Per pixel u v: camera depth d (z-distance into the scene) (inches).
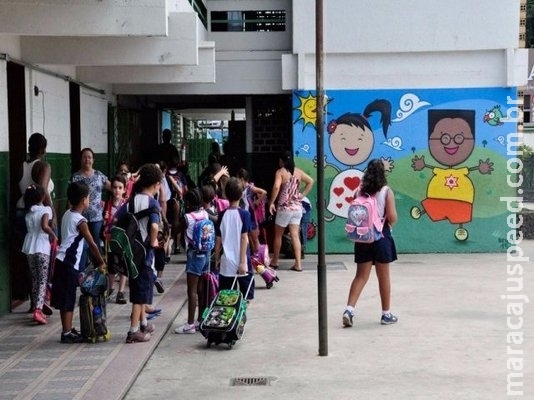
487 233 595.8
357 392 267.7
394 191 592.4
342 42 582.2
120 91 619.5
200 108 823.1
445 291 450.0
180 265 545.0
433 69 587.2
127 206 332.2
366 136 588.7
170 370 299.3
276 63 606.2
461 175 591.8
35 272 368.8
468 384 275.7
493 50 584.7
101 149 583.5
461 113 589.3
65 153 486.3
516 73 582.9
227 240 348.5
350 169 590.2
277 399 261.9
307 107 589.0
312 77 588.1
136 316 333.7
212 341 330.6
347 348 326.3
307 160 592.4
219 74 609.6
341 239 595.5
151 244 329.7
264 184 676.1
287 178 519.5
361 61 585.9
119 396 261.3
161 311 394.9
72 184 337.7
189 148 1112.8
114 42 424.5
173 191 545.3
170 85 616.1
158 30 353.4
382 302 368.5
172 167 572.1
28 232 370.3
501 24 581.0
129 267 328.2
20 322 373.4
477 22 581.0
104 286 336.5
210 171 494.0
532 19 1182.3
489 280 486.3
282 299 431.5
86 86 534.0
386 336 345.4
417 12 581.3
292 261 566.9
